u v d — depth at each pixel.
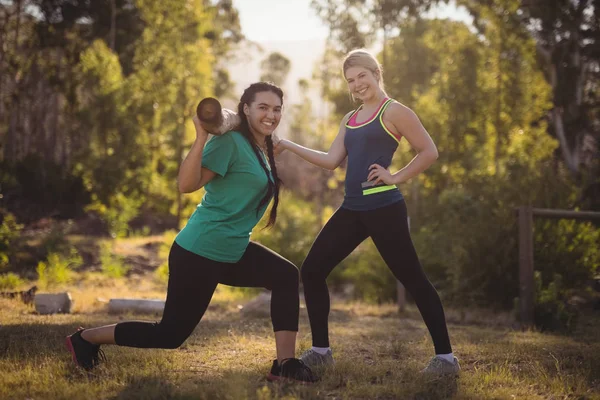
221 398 3.24
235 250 3.50
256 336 5.45
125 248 14.38
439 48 19.77
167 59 20.88
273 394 3.31
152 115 21.23
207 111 3.22
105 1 30.77
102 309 7.38
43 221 18.41
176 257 3.47
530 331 6.55
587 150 21.00
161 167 22.97
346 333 5.92
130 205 19.25
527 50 17.98
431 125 18.25
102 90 21.08
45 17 28.64
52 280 9.99
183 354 4.46
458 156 17.36
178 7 21.00
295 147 4.24
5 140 26.80
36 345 4.43
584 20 19.56
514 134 17.91
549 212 7.30
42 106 29.17
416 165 3.89
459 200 12.09
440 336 3.98
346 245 4.09
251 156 3.50
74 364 3.76
